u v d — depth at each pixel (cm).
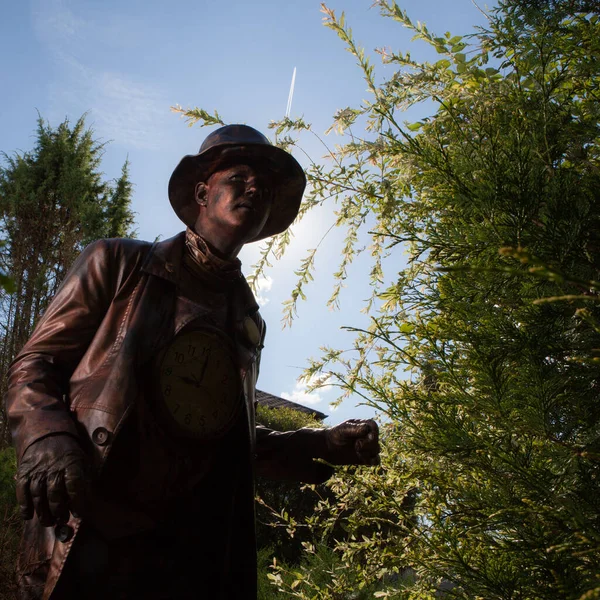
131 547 219
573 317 165
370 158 236
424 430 178
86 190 2069
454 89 212
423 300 193
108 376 221
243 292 266
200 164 261
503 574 158
